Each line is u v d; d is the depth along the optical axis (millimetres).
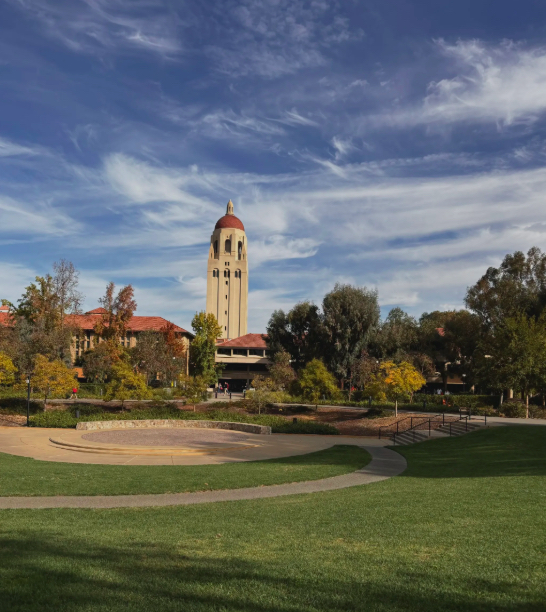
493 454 23359
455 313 78062
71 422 38562
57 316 60750
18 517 11695
